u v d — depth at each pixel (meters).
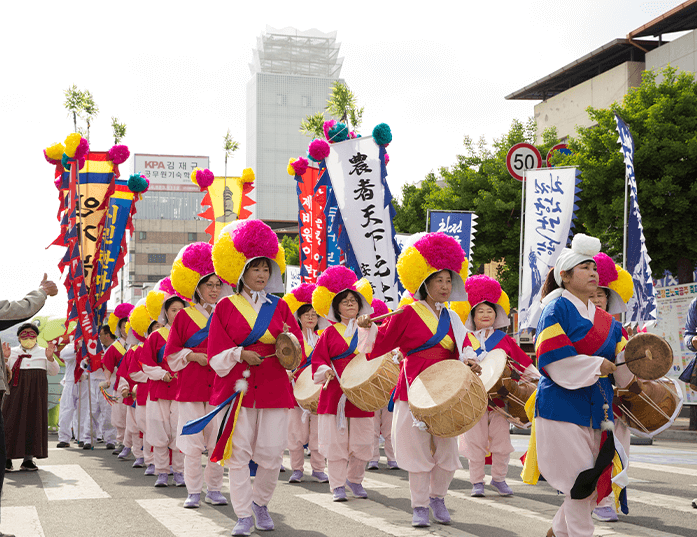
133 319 9.91
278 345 5.34
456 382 5.07
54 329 16.80
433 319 5.50
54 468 9.23
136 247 102.50
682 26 30.84
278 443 5.38
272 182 158.88
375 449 9.15
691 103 17.59
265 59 166.62
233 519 5.75
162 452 7.62
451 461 5.47
